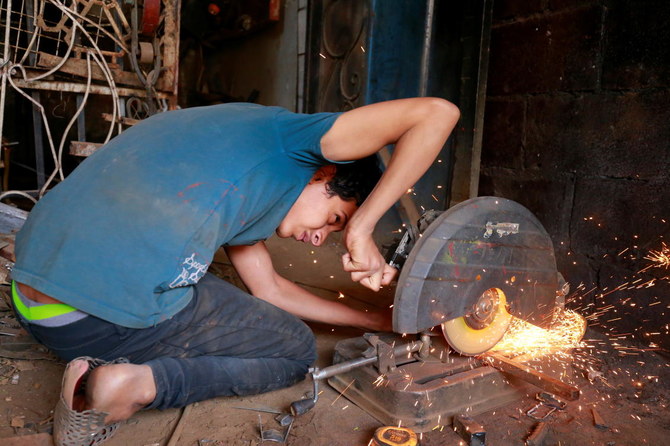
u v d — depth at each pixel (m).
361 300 2.97
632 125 2.55
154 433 1.66
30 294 1.44
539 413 1.83
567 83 2.86
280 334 1.77
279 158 1.52
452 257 1.63
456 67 3.77
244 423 1.73
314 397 1.69
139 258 1.38
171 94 3.78
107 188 1.41
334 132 1.47
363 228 1.52
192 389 1.57
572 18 2.81
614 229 2.67
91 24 3.43
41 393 1.85
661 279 2.46
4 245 2.80
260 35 5.46
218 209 1.43
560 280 2.10
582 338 2.52
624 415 1.86
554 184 2.98
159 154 1.44
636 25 2.50
